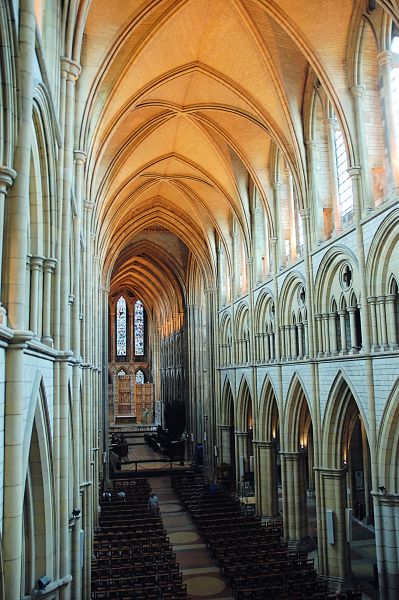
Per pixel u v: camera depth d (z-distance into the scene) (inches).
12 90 338.6
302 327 1153.4
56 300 551.5
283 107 1062.4
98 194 1323.8
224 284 1857.8
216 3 947.3
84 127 826.8
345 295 946.7
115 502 1459.2
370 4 858.1
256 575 898.1
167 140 1465.3
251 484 1595.7
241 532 1141.7
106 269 1940.2
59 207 572.7
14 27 330.6
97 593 797.9
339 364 950.4
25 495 468.1
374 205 875.4
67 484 544.7
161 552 1005.8
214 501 1477.6
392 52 845.8
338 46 906.7
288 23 888.9
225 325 1811.0
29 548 470.0
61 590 520.1
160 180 1683.1
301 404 1175.6
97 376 1398.9
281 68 1025.5
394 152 822.5
